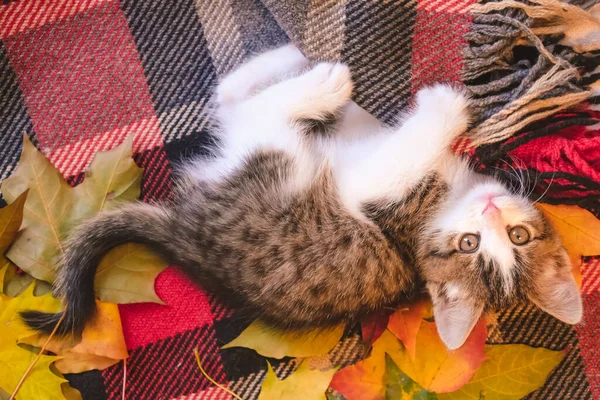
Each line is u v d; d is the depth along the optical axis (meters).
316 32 0.62
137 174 0.66
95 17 0.67
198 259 0.64
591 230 0.65
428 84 0.62
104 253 0.65
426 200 0.64
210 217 0.64
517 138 0.62
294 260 0.64
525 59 0.61
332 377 0.67
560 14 0.60
